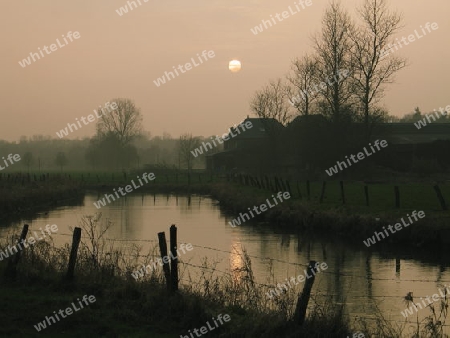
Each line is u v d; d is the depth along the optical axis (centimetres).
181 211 4378
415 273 1930
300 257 2230
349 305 1495
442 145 6488
